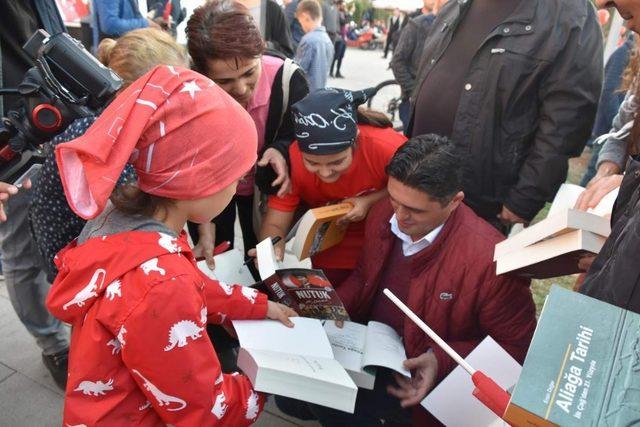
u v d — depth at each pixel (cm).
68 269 100
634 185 100
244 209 236
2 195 135
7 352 230
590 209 131
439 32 216
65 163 86
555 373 68
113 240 100
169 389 98
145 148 91
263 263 138
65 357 212
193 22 169
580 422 63
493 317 145
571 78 179
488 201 207
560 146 185
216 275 163
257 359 109
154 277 94
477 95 192
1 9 169
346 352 143
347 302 172
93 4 352
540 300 299
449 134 208
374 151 170
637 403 63
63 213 144
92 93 118
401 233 155
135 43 142
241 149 100
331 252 195
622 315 73
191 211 104
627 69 176
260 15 366
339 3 1059
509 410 67
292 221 201
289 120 200
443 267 147
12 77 177
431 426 151
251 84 181
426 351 153
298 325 133
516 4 186
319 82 503
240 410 111
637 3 102
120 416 103
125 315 93
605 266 91
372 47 1861
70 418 101
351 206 172
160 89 90
